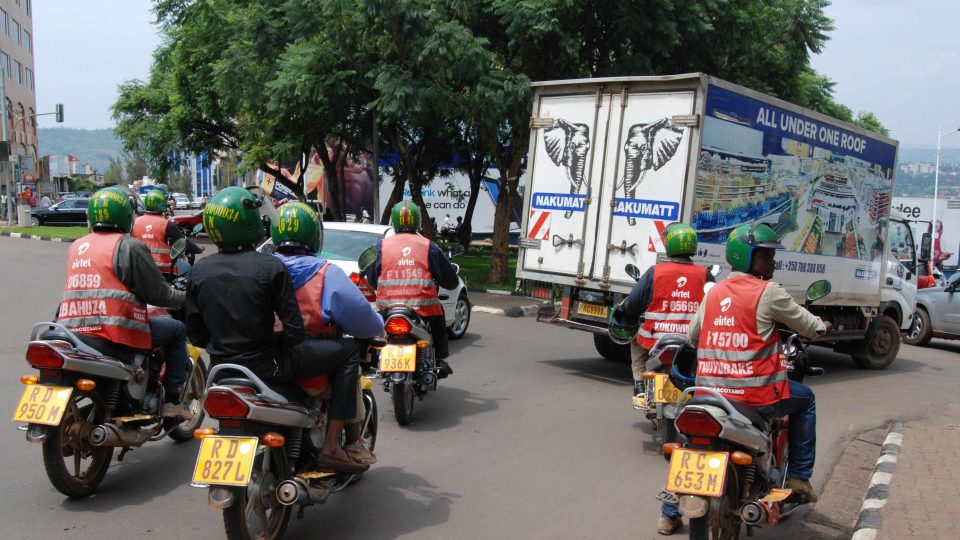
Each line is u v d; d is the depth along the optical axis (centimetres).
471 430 716
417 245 727
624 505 543
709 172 886
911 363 1306
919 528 495
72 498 520
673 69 1667
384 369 677
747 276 440
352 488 562
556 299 998
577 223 968
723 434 400
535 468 616
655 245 900
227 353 433
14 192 5200
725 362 432
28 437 473
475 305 1538
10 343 991
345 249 1000
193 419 655
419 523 500
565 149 980
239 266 433
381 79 1498
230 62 1739
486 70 1577
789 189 1010
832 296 1102
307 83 1549
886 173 1209
